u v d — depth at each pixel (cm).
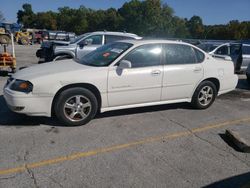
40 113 490
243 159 419
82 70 511
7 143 433
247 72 1028
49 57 1159
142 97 562
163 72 573
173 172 374
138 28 7638
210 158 418
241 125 564
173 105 673
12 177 347
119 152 422
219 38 7869
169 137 486
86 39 1103
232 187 348
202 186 347
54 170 365
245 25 7438
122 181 348
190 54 618
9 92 487
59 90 494
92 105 517
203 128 536
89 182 343
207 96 652
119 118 566
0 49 2106
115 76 525
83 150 423
